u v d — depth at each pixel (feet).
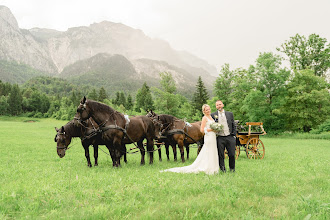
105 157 43.60
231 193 15.67
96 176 22.75
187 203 13.92
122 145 33.71
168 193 16.60
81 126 31.42
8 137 86.07
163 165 32.68
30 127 167.53
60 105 486.79
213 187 17.66
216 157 24.54
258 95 118.83
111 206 13.34
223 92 153.69
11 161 37.22
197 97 259.60
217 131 24.18
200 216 12.06
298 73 125.59
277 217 12.68
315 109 121.08
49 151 51.49
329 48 133.08
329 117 118.73
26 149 54.44
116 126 29.63
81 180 20.11
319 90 124.47
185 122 37.45
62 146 31.37
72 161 37.78
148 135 34.76
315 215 12.16
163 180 19.90
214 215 12.37
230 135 25.08
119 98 492.13
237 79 144.46
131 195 15.43
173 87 184.55
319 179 21.59
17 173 26.11
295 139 102.63
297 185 19.85
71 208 13.19
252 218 11.93
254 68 129.29
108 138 29.66
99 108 29.48
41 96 501.97
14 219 12.09
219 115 25.21
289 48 145.59
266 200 15.70
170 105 172.24
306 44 140.77
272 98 122.93
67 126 32.22
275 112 118.42
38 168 29.94
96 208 12.70
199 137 38.01
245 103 124.67
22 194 15.85
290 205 14.30
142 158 34.68
